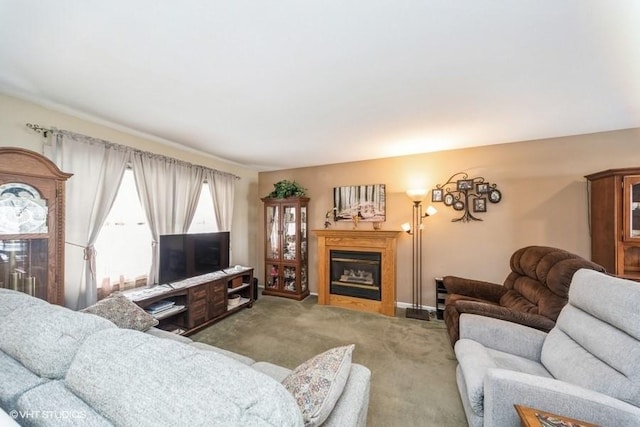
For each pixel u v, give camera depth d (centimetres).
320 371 103
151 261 292
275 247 439
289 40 138
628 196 240
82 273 234
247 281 384
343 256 384
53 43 140
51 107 218
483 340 176
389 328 300
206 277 321
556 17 121
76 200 231
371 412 169
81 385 76
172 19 123
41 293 187
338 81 179
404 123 256
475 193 336
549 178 302
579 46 142
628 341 113
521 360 161
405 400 180
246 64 160
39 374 90
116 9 117
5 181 168
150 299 244
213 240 346
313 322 318
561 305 183
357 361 230
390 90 191
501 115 237
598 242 267
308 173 446
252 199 479
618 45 140
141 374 70
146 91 192
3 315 111
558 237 297
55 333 95
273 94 197
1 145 196
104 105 215
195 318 286
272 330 294
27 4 113
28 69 165
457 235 345
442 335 282
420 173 366
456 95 199
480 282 286
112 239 264
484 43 140
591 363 123
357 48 145
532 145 309
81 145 234
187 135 289
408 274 371
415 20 124
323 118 243
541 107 220
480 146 332
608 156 279
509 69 164
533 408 105
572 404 103
